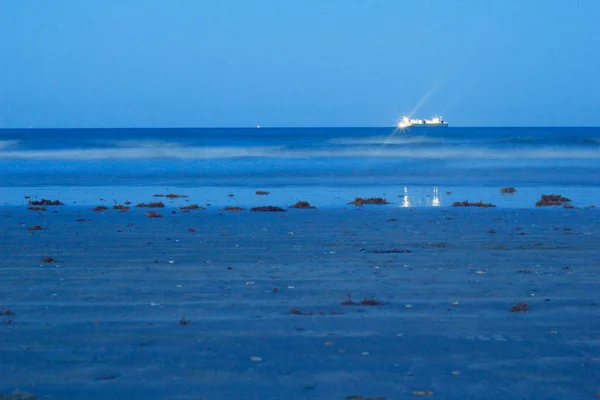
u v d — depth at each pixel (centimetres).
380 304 3684
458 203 9006
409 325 3284
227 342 3014
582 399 2394
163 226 6994
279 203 9581
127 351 2891
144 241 5962
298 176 14625
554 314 3491
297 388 2475
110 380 2558
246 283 4203
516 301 3753
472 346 2966
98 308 3594
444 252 5362
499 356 2839
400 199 10044
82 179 13950
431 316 3444
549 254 5272
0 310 3559
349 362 2755
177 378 2577
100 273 4522
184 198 10325
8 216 7888
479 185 12500
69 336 3098
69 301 3753
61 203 9344
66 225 7069
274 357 2816
